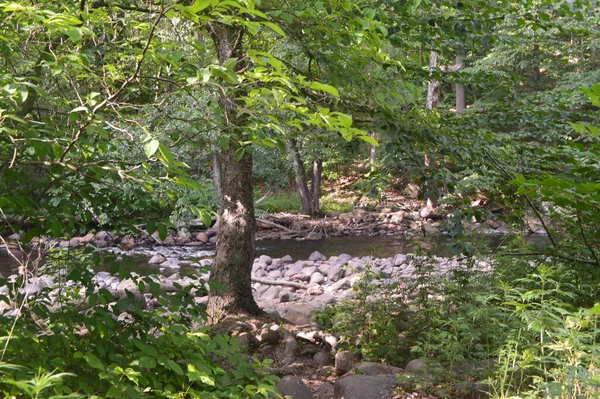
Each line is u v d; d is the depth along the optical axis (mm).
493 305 4895
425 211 21125
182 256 15734
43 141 2600
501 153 5152
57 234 2996
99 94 2656
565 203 2971
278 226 21094
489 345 4211
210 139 3516
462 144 5078
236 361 3059
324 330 6207
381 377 4523
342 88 4715
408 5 5023
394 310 6066
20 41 3162
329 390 4848
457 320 4367
